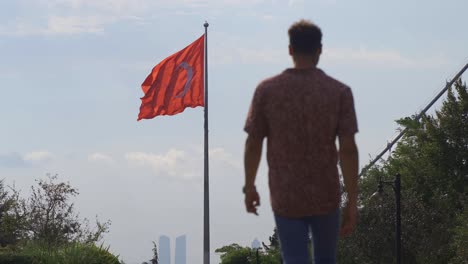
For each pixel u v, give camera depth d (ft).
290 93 18.88
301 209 18.83
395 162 225.97
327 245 19.20
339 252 163.22
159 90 126.41
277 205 18.97
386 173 225.76
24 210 155.63
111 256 127.24
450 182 216.74
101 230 128.47
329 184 18.89
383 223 162.81
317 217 18.97
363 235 162.40
